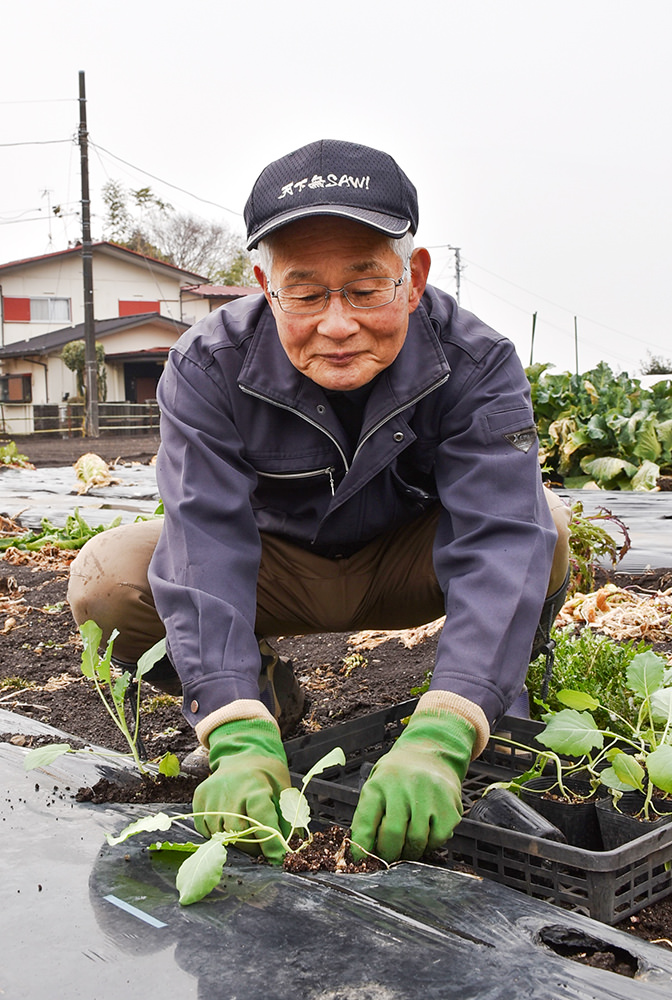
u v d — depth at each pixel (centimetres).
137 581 245
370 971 143
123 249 3881
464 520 210
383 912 160
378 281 189
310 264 187
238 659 196
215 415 221
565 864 170
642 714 215
